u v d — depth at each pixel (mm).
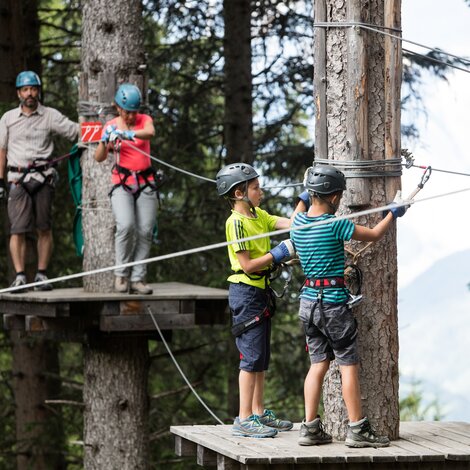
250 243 9078
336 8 9203
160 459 20500
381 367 9172
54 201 20266
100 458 15461
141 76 14969
